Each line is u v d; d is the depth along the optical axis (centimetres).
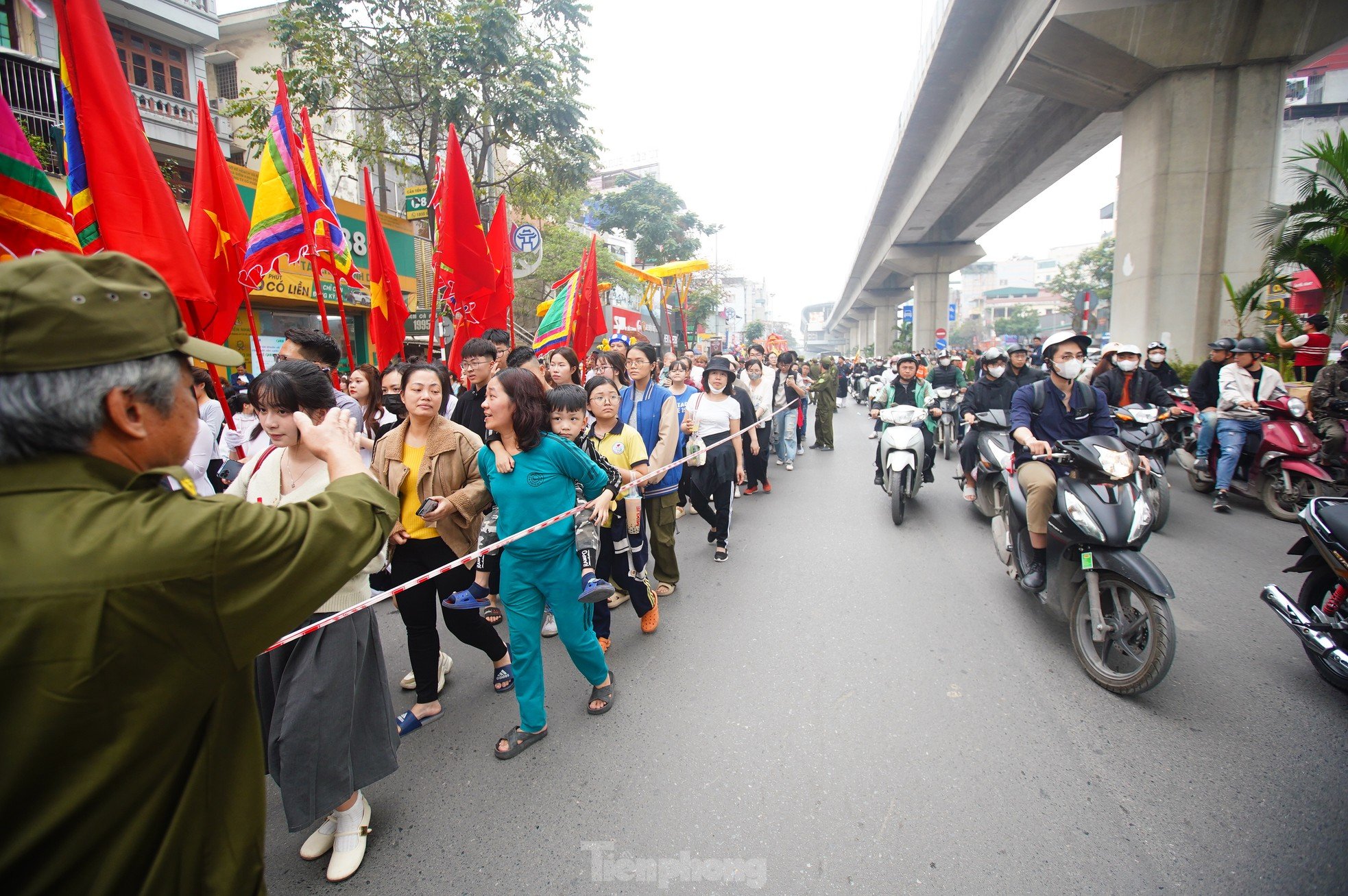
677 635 415
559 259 2328
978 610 437
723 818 247
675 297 1688
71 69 319
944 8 1591
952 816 243
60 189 979
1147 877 211
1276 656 359
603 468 364
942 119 2175
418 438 322
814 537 626
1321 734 286
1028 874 214
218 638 103
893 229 3500
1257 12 1221
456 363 562
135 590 95
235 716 114
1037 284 9894
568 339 681
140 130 338
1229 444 653
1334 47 1222
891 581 496
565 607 307
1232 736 287
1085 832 232
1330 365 632
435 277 547
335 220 502
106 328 98
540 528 293
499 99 1310
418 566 317
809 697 332
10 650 89
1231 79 1275
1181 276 1313
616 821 248
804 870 220
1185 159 1298
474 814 257
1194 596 446
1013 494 412
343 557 117
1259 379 672
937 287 3647
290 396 238
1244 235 1277
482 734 314
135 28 1437
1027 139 2180
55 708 91
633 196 3656
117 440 104
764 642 400
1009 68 1486
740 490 842
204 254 422
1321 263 1006
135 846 98
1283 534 578
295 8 1281
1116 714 307
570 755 293
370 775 241
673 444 464
